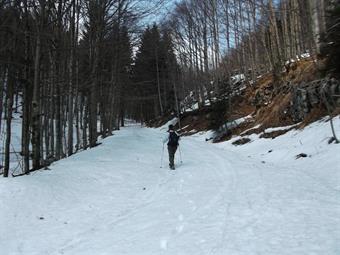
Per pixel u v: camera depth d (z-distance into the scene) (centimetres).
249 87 3894
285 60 3156
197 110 4981
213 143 3300
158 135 3912
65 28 1938
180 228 793
